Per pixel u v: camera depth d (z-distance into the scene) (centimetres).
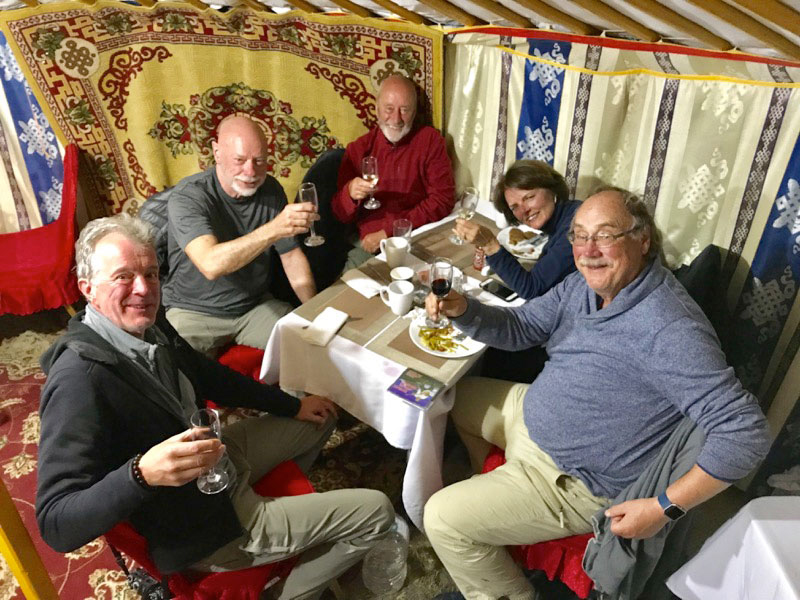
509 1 222
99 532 128
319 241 244
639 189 244
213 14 281
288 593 171
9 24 267
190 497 148
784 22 142
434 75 277
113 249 145
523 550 178
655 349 153
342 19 273
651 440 163
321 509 168
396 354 189
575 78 241
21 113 297
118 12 279
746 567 128
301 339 195
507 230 253
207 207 225
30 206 324
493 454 198
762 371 227
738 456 139
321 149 315
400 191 286
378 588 199
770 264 212
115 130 308
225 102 308
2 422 260
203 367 182
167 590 163
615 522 151
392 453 246
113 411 139
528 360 228
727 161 215
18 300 270
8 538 125
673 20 178
